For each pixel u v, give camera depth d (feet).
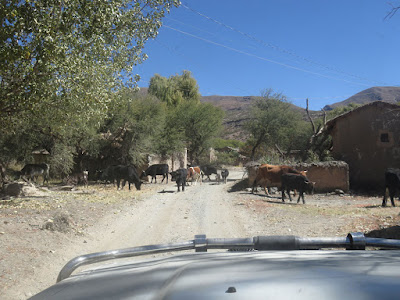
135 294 2.31
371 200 52.29
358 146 69.46
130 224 31.45
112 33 37.17
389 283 2.04
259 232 27.61
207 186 72.28
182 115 128.47
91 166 91.81
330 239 5.07
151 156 97.71
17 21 29.35
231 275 2.43
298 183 47.42
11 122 43.34
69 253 21.94
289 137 131.03
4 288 15.66
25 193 47.98
